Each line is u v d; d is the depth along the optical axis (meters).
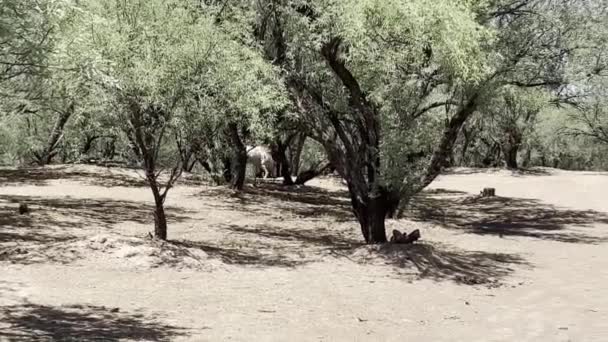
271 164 40.19
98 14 12.76
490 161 61.03
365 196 15.96
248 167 40.72
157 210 14.18
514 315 10.42
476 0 16.48
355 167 16.12
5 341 6.99
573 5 21.22
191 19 13.80
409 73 15.70
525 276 14.27
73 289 10.03
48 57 8.39
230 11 17.19
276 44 17.25
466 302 11.22
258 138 24.94
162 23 13.32
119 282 10.80
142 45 12.98
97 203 21.05
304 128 21.02
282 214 22.89
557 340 8.82
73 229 15.71
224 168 28.28
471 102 16.28
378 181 15.41
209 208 22.62
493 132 48.56
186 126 13.51
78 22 11.87
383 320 9.68
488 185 40.59
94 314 8.67
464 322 9.81
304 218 22.33
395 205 16.55
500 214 27.61
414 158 15.89
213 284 11.35
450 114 20.09
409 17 13.48
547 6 20.91
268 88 15.16
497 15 20.89
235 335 8.20
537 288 12.88
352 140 16.55
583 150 70.38
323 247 16.56
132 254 12.27
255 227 19.64
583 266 15.92
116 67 12.32
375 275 13.22
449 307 10.85
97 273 11.27
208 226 18.98
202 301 10.02
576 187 38.53
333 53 15.12
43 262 11.58
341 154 16.30
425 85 16.34
